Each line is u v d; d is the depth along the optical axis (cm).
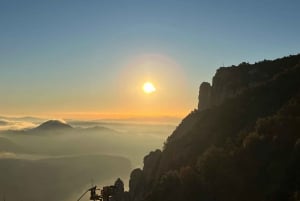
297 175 9000
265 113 13500
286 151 9988
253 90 15375
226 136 13438
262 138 10662
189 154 13938
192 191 10669
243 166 10331
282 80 15000
